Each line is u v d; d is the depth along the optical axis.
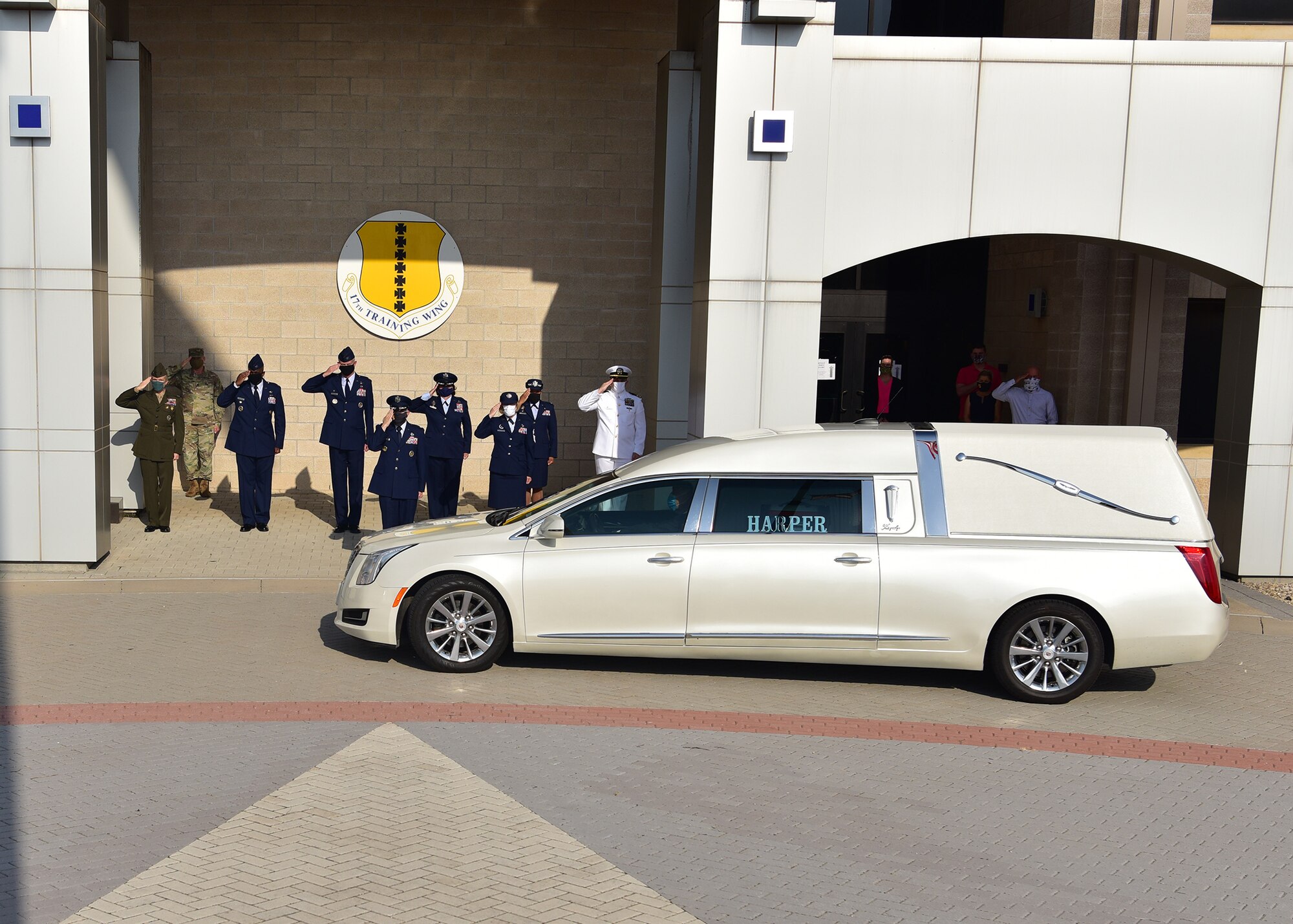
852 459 8.97
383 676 8.94
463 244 16.70
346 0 16.22
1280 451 12.70
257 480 14.27
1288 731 8.28
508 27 16.45
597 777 6.97
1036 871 5.86
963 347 18.62
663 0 16.56
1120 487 8.79
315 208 16.48
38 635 9.90
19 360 11.81
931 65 12.09
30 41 11.49
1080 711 8.62
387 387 16.83
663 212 15.05
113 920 5.08
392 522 13.45
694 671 9.36
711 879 5.64
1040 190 12.24
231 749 7.26
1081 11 15.72
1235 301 12.91
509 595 8.88
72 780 6.71
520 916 5.20
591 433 17.14
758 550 8.74
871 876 5.73
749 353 12.18
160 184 16.30
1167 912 5.45
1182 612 8.55
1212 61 12.16
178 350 16.56
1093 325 15.77
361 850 5.85
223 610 10.91
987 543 8.70
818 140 11.99
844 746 7.67
